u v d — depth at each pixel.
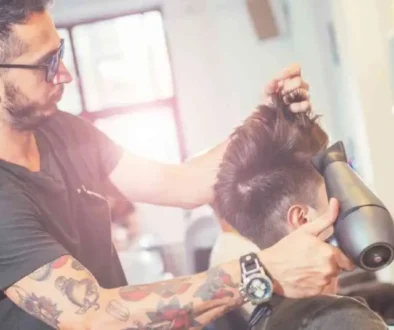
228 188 1.34
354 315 1.04
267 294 1.09
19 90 1.36
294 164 1.27
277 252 1.09
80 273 1.24
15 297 1.26
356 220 0.95
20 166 1.37
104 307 1.19
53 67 1.37
